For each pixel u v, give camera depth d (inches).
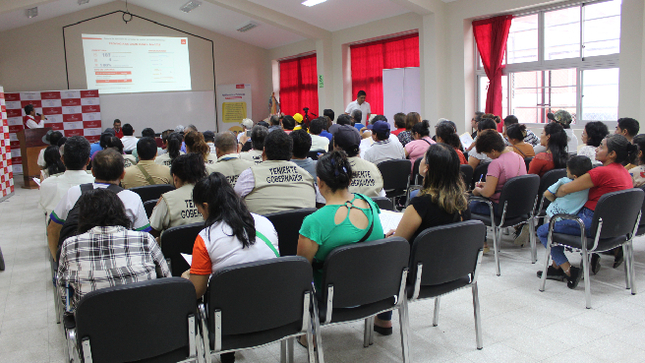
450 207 81.2
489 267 133.1
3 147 275.1
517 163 129.0
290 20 374.9
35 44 410.6
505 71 279.0
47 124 405.1
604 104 232.5
